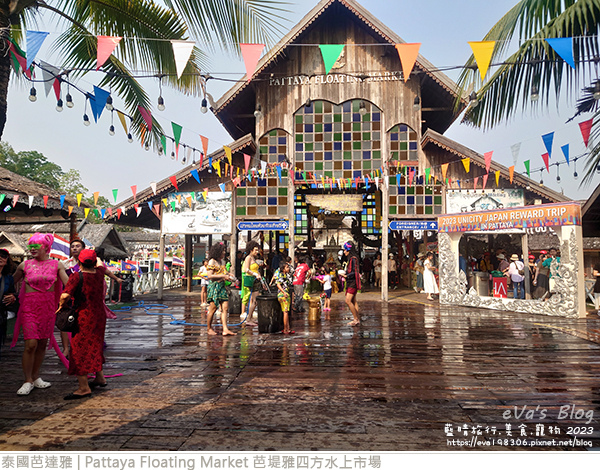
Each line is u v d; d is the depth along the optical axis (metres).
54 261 4.60
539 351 6.23
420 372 5.05
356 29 14.74
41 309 4.38
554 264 10.29
